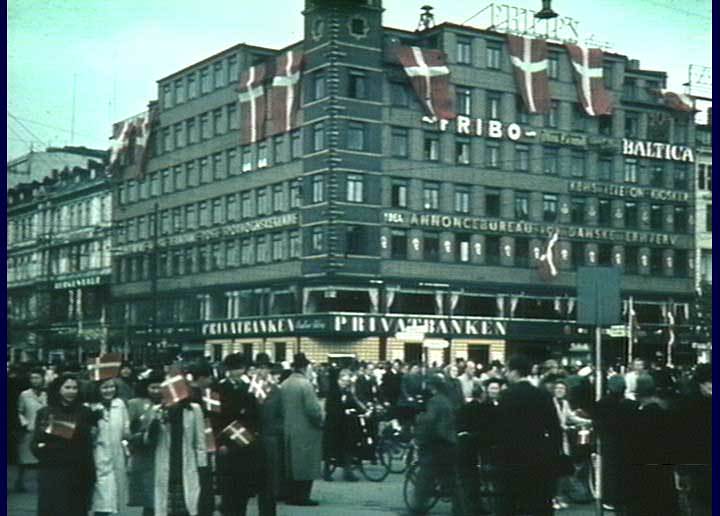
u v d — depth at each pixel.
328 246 45.84
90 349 41.72
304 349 45.84
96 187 44.41
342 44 46.44
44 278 41.91
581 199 50.81
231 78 47.50
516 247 49.88
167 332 44.84
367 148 46.97
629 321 46.16
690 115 52.44
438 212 48.47
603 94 50.06
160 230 46.12
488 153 49.38
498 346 47.34
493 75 49.28
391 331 46.28
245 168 47.38
